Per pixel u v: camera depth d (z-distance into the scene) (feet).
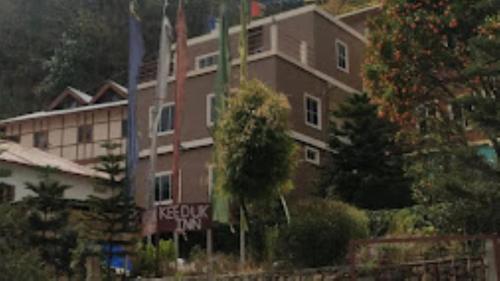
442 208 48.16
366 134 73.46
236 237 65.05
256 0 100.01
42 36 181.68
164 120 87.92
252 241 58.18
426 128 54.19
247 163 54.85
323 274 40.57
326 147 83.82
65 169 82.64
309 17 94.12
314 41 93.25
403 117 54.49
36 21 184.65
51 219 48.98
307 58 91.40
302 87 84.99
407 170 55.77
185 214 37.91
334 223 48.88
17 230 42.80
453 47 53.16
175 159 63.93
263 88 57.31
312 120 85.66
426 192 49.49
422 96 54.24
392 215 59.52
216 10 172.96
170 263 54.70
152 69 93.25
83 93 147.74
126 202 50.34
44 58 177.37
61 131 127.03
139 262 52.21
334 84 91.50
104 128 122.93
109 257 49.26
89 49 168.35
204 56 98.84
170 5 177.78
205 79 85.30
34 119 129.39
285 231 50.14
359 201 71.26
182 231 37.88
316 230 48.37
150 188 64.49
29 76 172.45
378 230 58.59
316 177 78.69
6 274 35.94
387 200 71.10
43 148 127.85
